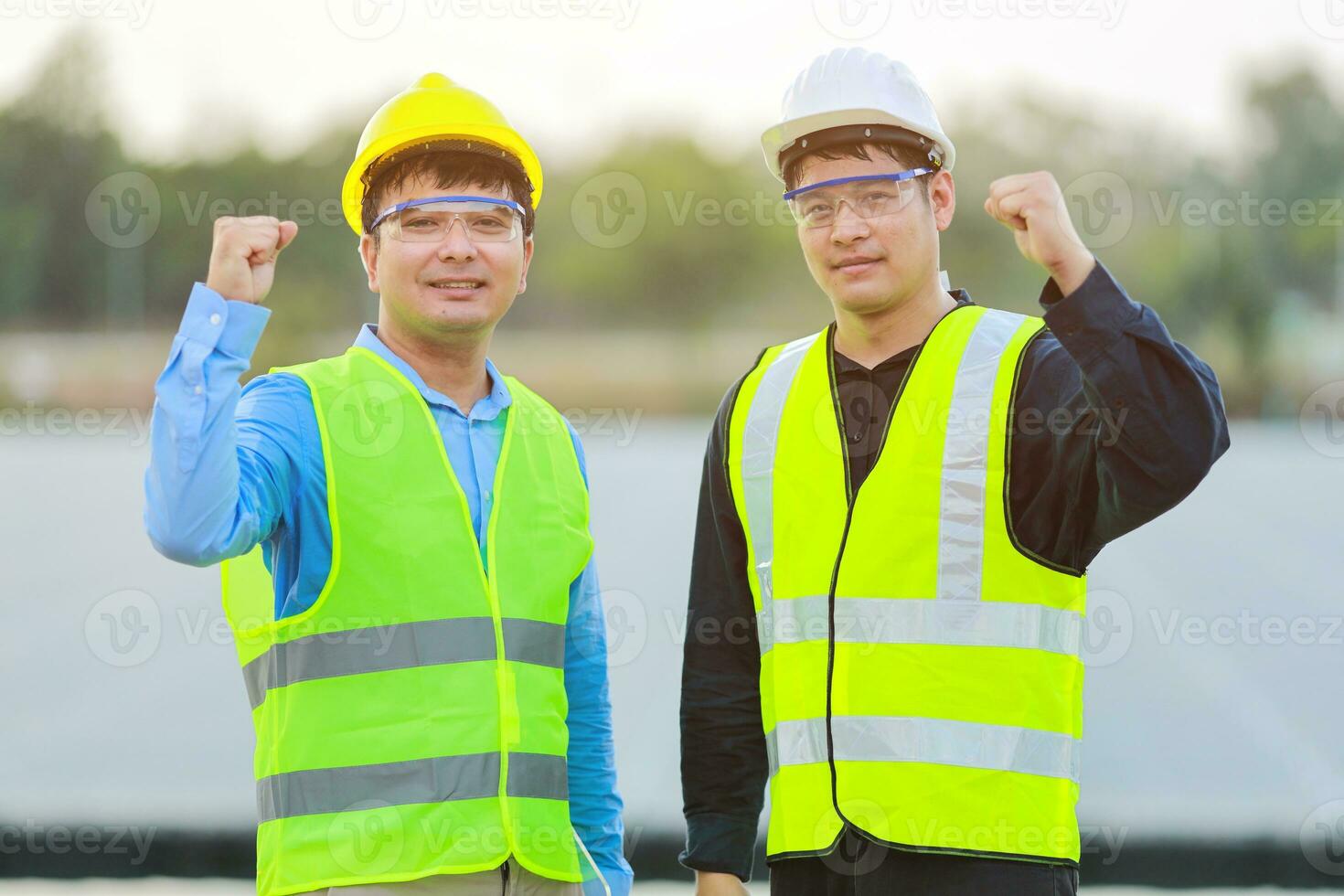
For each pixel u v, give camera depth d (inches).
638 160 2071.9
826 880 123.0
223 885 229.6
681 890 222.5
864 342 129.0
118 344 1871.3
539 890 121.4
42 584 540.4
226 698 353.1
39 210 1962.4
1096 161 1973.4
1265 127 1972.2
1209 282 1835.6
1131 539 702.5
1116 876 231.3
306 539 119.3
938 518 121.8
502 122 127.4
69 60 2004.2
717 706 133.1
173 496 103.5
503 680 120.7
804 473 128.1
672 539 624.1
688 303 2017.7
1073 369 119.3
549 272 2018.9
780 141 129.2
